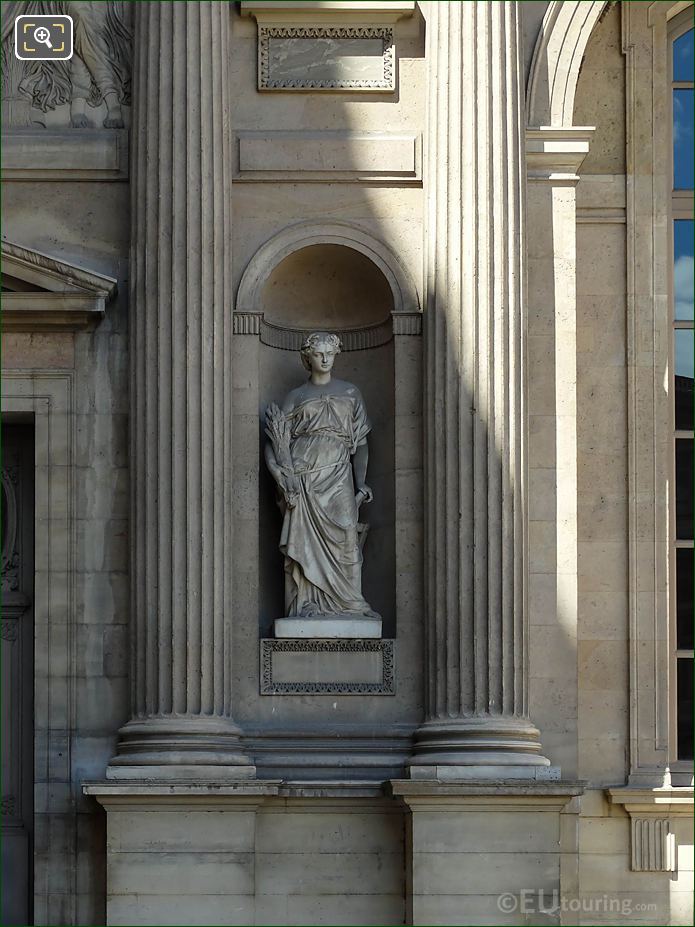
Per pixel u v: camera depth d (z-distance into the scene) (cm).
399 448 2297
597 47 2448
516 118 2291
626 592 2348
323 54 2355
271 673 2258
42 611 2272
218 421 2239
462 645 2209
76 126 2342
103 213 2325
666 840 2297
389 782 2156
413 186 2339
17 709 2355
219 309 2255
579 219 2406
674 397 2433
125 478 2288
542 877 2128
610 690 2333
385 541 2317
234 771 2161
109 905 2128
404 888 2200
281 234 2322
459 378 2244
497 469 2228
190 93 2275
